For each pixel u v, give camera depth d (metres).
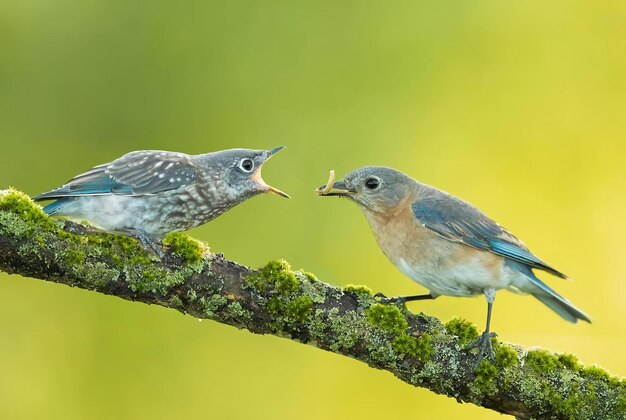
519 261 10.17
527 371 8.89
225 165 10.96
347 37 16.91
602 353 15.45
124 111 16.19
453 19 17.12
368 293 9.11
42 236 8.52
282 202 16.12
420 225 10.25
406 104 16.77
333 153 16.34
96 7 16.42
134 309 15.64
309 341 9.03
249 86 16.50
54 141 16.05
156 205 10.35
